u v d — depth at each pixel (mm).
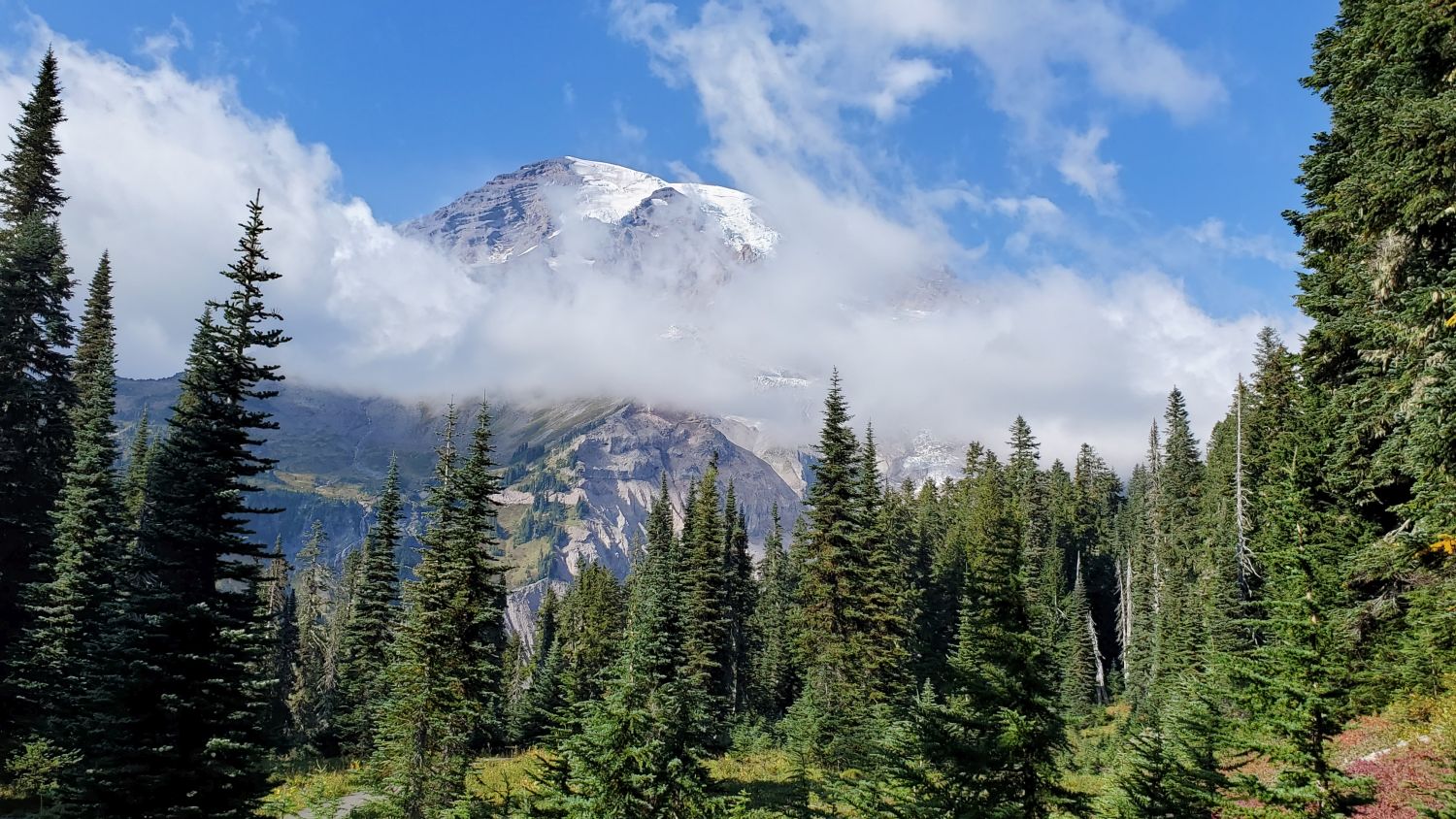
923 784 13359
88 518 35719
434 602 34844
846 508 44625
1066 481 108062
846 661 41844
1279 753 14500
